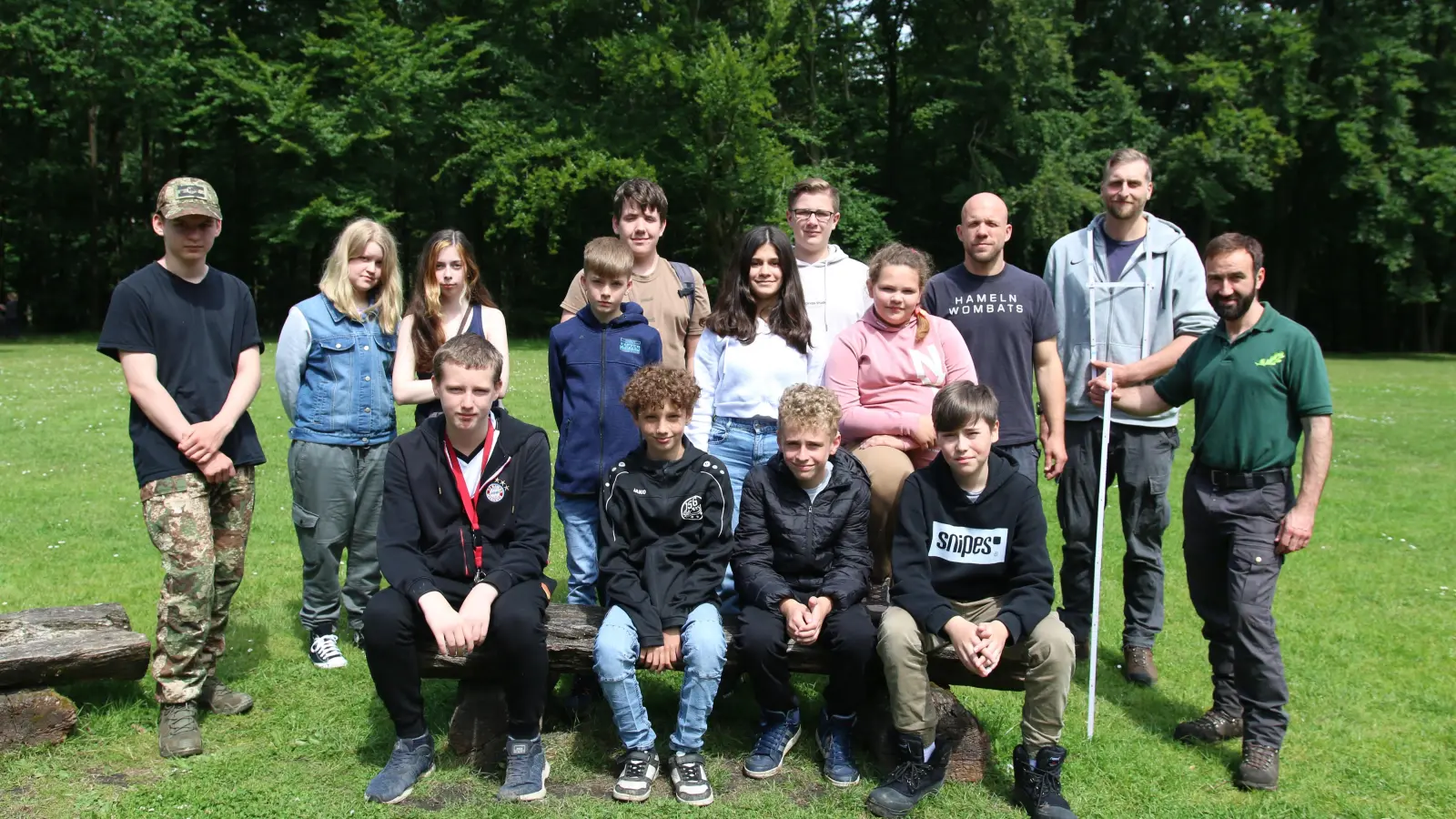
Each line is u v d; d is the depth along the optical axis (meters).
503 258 30.05
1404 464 10.24
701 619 3.45
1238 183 27.58
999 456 3.66
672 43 25.36
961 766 3.55
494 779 3.45
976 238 4.43
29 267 28.30
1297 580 6.05
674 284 4.53
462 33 26.62
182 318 3.71
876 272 4.05
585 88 27.19
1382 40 27.50
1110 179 4.56
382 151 27.06
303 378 4.49
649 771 3.37
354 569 4.61
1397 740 3.95
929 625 3.37
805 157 28.12
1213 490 3.84
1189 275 4.57
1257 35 28.14
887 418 4.00
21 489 7.63
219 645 3.94
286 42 26.88
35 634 3.73
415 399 4.43
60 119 25.06
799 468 3.57
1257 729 3.61
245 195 28.95
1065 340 4.77
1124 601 5.18
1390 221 28.48
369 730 3.81
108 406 11.95
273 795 3.29
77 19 23.47
